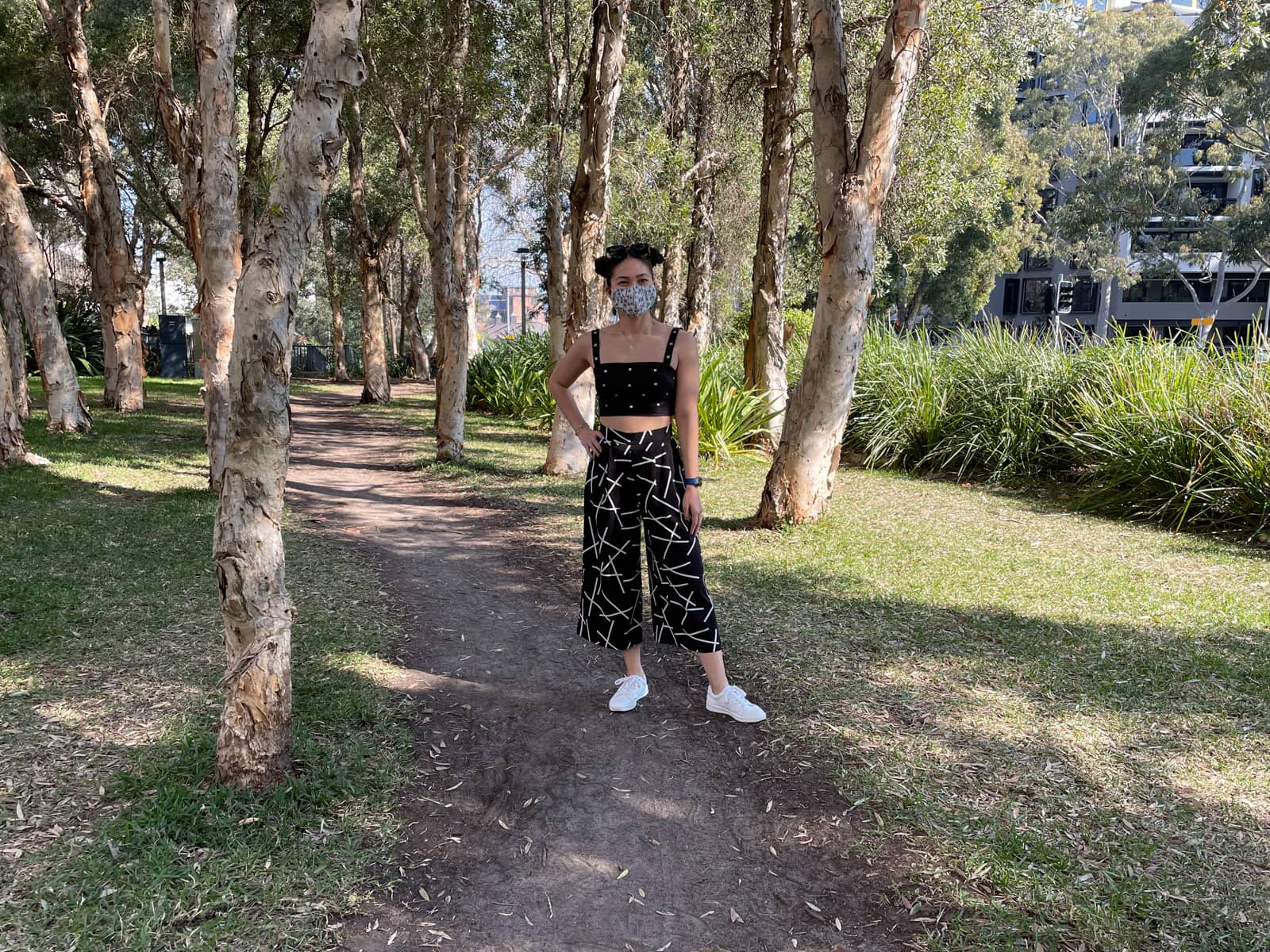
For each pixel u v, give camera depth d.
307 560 5.92
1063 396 9.40
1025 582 5.46
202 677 3.76
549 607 5.19
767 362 11.14
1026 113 41.69
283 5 15.34
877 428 10.38
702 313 16.45
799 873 2.60
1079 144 38.94
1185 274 47.66
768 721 3.55
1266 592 5.22
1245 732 3.40
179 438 11.73
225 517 2.77
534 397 15.98
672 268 18.58
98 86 16.59
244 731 2.83
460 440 10.83
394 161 24.92
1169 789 2.98
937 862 2.60
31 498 7.18
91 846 2.52
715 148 16.09
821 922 2.38
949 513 7.64
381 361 20.22
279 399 2.76
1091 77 38.00
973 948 2.23
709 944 2.29
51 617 4.39
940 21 10.88
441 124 10.86
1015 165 34.12
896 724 3.50
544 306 39.47
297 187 2.69
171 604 4.68
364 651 4.25
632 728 3.53
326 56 2.67
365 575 5.66
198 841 2.57
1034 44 13.82
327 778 2.96
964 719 3.55
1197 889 2.43
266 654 2.83
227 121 7.10
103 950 2.12
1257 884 2.45
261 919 2.28
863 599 5.10
